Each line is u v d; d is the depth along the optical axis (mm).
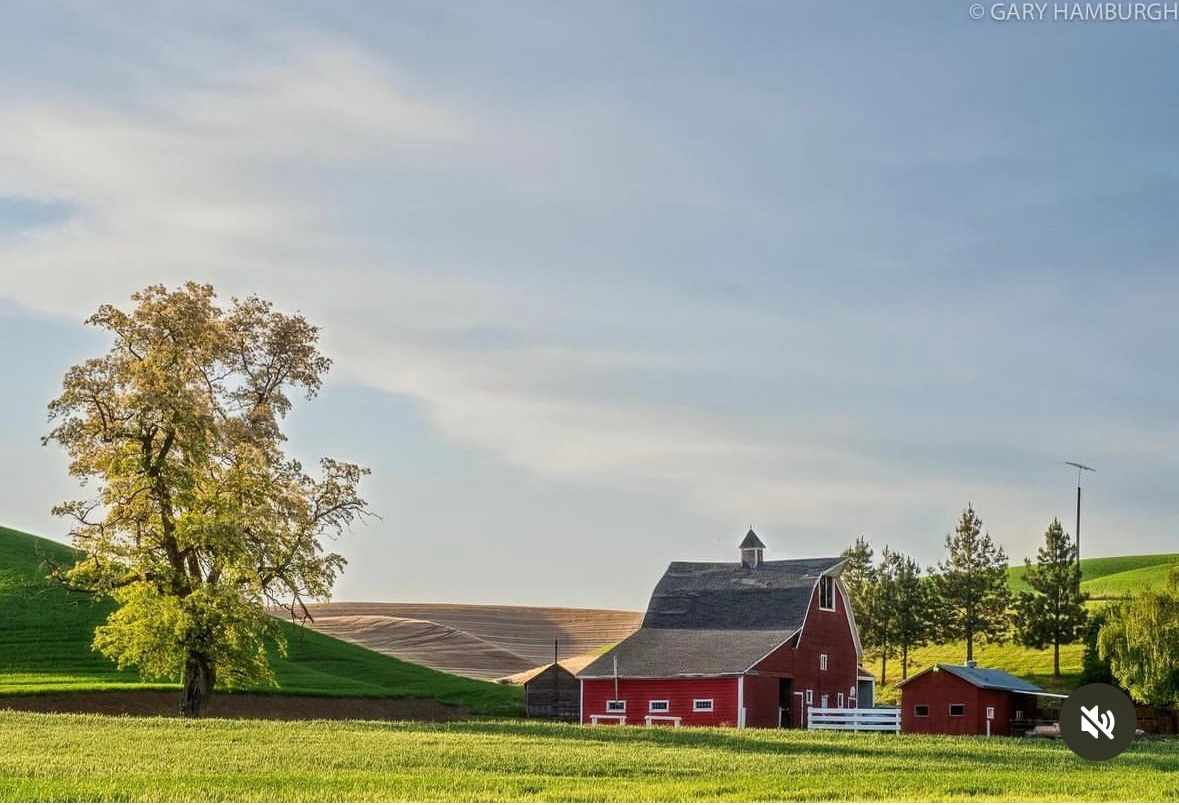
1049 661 115000
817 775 37750
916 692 75125
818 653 78750
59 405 57969
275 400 62781
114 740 42344
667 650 77250
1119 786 36062
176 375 58531
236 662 60781
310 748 41125
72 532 59500
